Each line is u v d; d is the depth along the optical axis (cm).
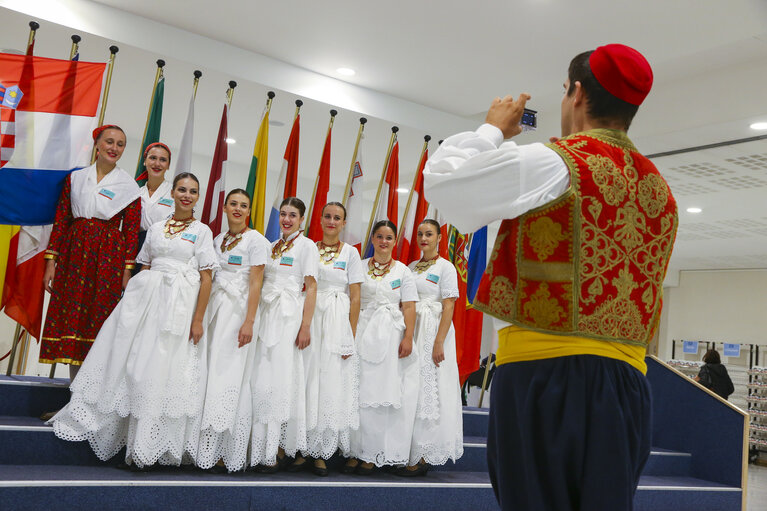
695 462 576
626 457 115
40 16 501
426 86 632
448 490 385
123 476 319
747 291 1337
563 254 120
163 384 337
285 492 339
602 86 132
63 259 374
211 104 668
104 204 376
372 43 556
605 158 124
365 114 645
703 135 612
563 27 499
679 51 516
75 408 333
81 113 429
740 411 548
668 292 1462
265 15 525
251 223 543
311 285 380
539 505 116
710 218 938
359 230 587
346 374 396
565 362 119
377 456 395
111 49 450
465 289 600
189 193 359
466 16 496
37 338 427
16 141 411
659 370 620
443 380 423
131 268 380
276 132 740
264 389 362
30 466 328
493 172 119
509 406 122
